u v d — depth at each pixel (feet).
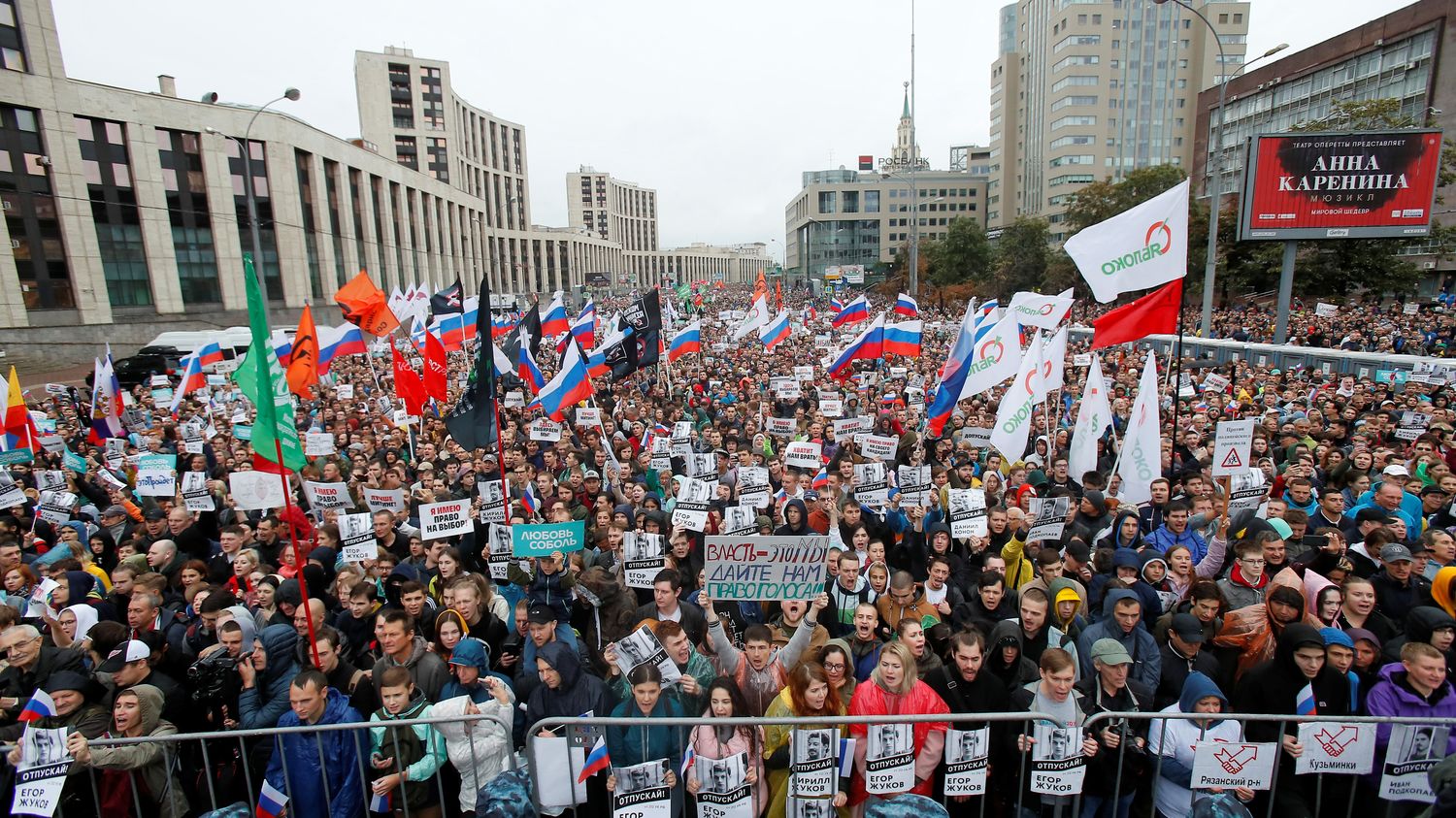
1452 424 38.37
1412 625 16.21
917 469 30.81
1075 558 22.79
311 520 33.55
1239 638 18.01
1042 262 194.29
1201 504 26.61
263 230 172.76
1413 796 14.43
